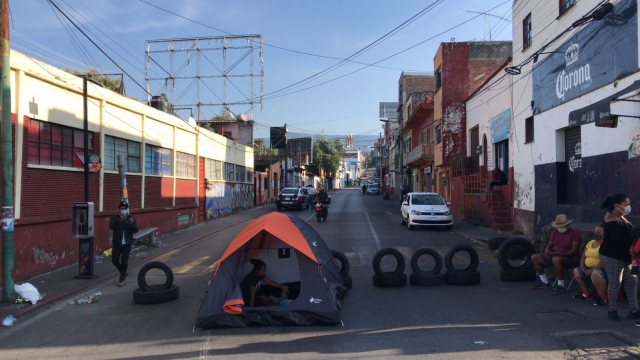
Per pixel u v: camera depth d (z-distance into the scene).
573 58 13.49
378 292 9.55
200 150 25.17
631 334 6.45
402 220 22.67
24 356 6.37
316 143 87.56
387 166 76.81
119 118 16.42
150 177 19.16
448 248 15.37
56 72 12.66
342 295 8.88
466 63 29.25
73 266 12.96
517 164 18.53
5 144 8.90
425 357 5.87
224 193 29.75
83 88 12.80
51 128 12.66
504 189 20.48
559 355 5.82
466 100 27.64
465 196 25.19
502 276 10.29
